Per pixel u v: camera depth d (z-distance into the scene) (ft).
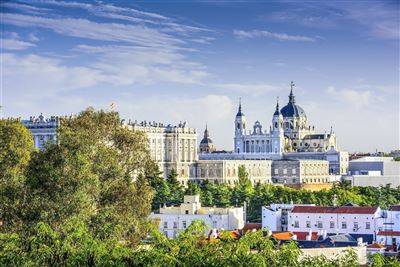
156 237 566.36
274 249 543.80
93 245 529.86
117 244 560.20
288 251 532.32
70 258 523.29
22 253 538.47
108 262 516.32
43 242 545.03
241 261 508.94
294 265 531.91
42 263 528.22
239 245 522.88
